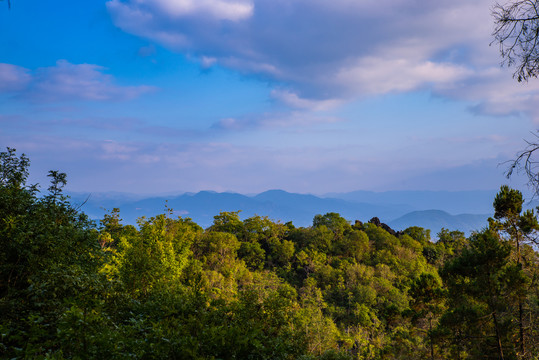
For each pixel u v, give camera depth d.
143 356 5.56
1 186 8.13
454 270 17.00
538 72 4.48
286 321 8.79
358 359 39.22
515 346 16.20
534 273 15.14
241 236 90.06
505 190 16.52
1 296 6.62
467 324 16.98
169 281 13.45
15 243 6.92
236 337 6.76
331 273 73.44
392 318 31.30
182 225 29.69
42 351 5.29
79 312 5.09
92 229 9.62
